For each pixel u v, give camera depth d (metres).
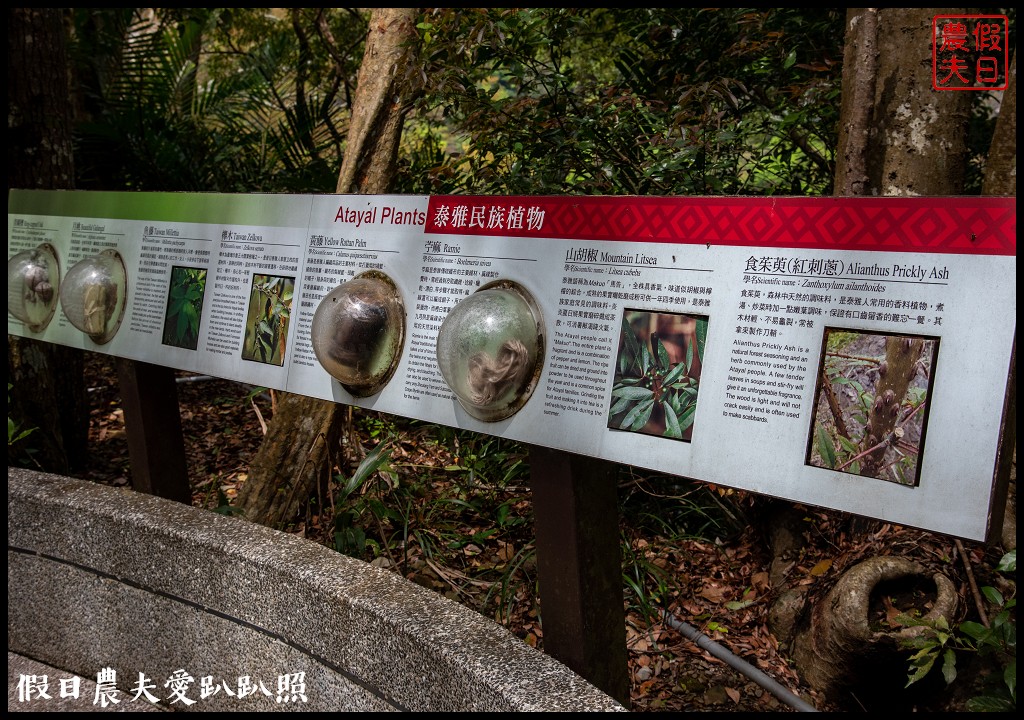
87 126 5.47
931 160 2.62
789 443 1.47
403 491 3.52
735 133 3.28
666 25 3.65
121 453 4.50
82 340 2.86
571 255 1.77
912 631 2.36
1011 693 2.05
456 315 1.81
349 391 2.14
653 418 1.62
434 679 1.56
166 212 2.68
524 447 3.63
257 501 3.34
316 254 2.26
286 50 6.64
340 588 1.74
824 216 1.47
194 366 2.49
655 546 3.41
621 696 1.96
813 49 3.46
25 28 3.74
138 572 2.10
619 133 3.43
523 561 2.96
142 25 6.81
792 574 3.04
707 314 1.58
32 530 2.27
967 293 1.34
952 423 1.33
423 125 5.37
